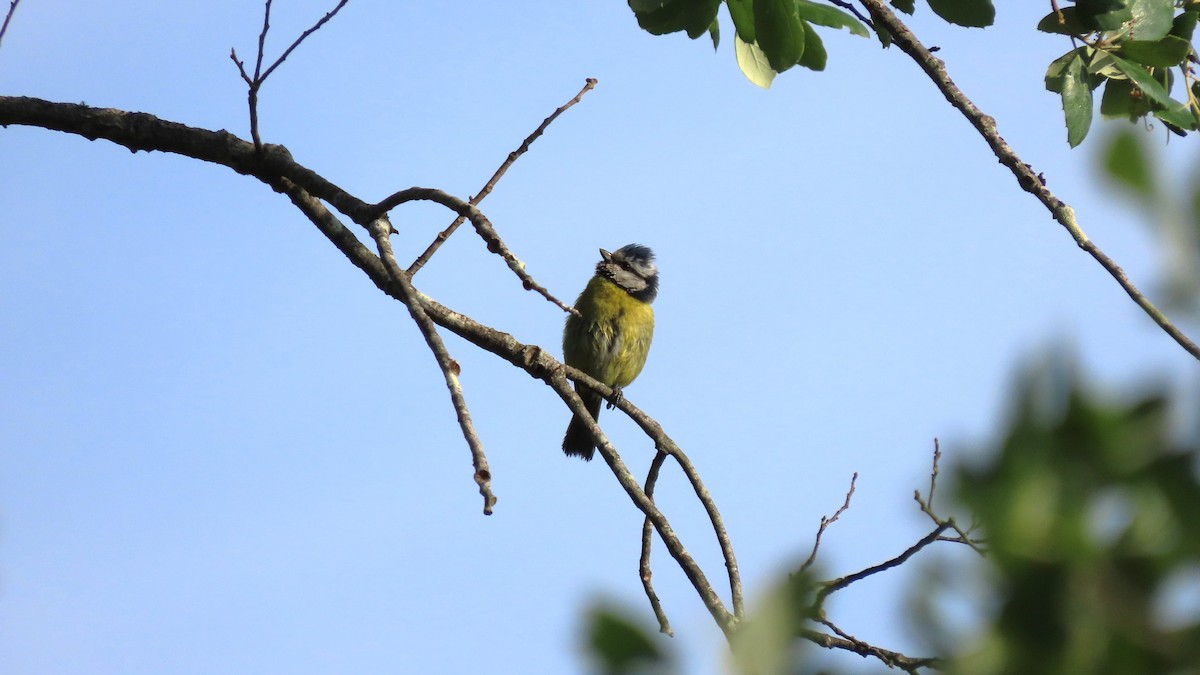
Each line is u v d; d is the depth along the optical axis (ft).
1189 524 7.96
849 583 20.74
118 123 33.88
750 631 9.55
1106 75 28.35
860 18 30.66
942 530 14.43
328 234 32.60
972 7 28.30
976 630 8.56
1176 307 9.21
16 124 34.30
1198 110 29.35
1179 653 7.95
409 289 28.04
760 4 28.96
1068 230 26.94
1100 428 8.14
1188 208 9.17
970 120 29.43
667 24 30.04
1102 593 8.12
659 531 28.27
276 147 33.01
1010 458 8.37
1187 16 27.96
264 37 30.83
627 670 9.64
